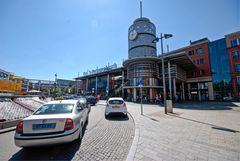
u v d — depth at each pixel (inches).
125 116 447.2
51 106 212.7
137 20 1595.7
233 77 1381.6
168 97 1407.5
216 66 1478.8
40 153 169.2
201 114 449.1
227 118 371.6
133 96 1369.3
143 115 436.8
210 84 1459.2
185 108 655.8
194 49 1619.1
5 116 347.6
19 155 164.4
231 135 220.8
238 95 1331.2
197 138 207.2
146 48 1492.4
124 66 1605.6
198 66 1563.7
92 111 591.2
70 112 198.7
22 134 159.6
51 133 163.3
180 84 1594.5
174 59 1249.4
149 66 1363.2
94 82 2224.4
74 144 197.0
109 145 193.5
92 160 150.3
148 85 1320.1
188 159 142.4
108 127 299.3
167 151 162.1
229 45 1443.2
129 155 151.3
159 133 234.5
